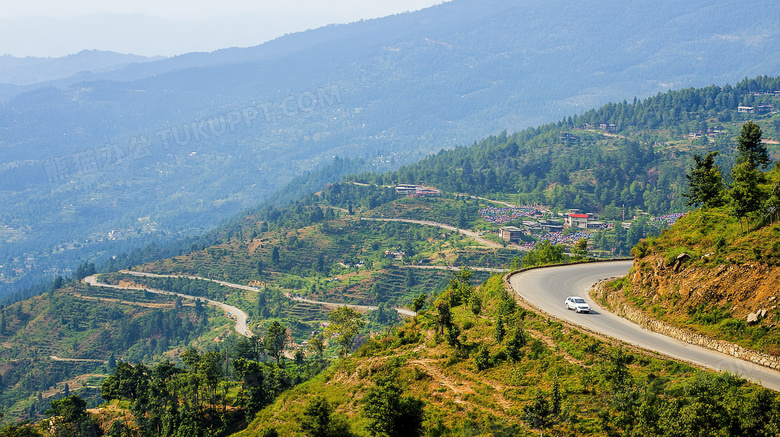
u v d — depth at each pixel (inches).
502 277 3890.3
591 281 3651.6
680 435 1697.8
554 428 2025.1
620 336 2460.6
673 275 2637.8
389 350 3203.7
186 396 4387.3
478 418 2208.4
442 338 3112.7
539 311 2933.1
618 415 1941.4
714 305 2359.7
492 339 2844.5
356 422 2591.0
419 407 2225.6
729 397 1738.4
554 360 2423.7
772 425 1616.6
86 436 4306.1
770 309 2133.4
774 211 2588.6
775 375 1930.4
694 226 2994.6
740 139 3720.5
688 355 2177.7
